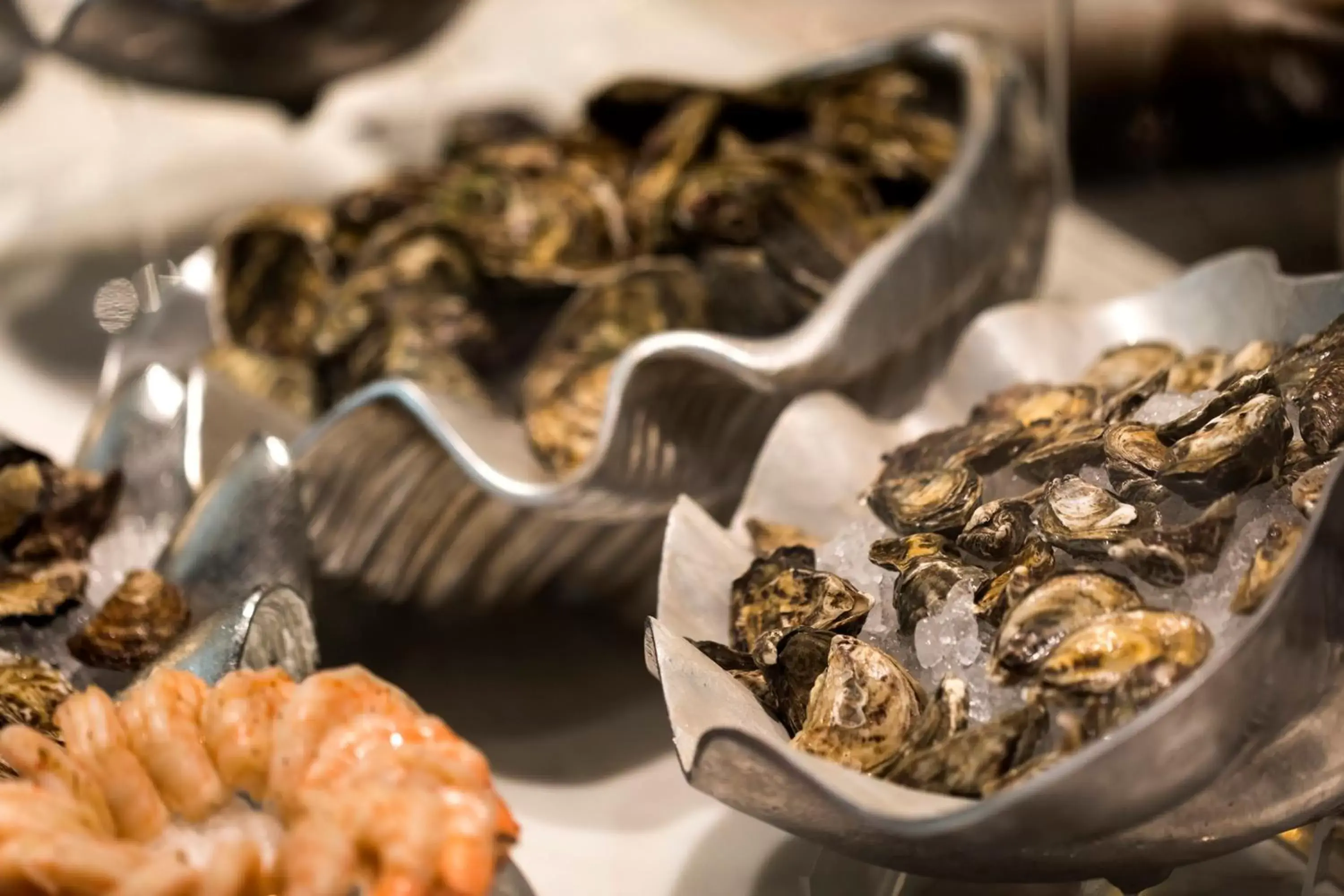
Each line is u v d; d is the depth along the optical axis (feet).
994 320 4.55
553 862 4.43
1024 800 3.27
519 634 5.07
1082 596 3.51
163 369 4.82
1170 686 3.35
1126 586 3.52
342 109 9.34
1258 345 3.98
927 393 4.64
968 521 3.81
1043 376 4.49
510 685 4.95
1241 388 3.69
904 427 4.50
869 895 4.13
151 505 4.63
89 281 7.64
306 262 6.02
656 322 5.21
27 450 4.50
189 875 3.46
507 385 5.58
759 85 6.34
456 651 5.04
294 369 5.58
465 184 6.04
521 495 4.51
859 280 4.72
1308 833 3.98
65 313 7.36
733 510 4.88
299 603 4.19
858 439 4.35
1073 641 3.44
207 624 4.06
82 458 4.73
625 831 4.50
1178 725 3.28
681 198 5.40
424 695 4.92
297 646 4.16
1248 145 5.96
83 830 3.52
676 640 3.74
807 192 5.35
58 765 3.63
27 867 3.41
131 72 6.63
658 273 5.30
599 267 5.64
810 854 4.28
